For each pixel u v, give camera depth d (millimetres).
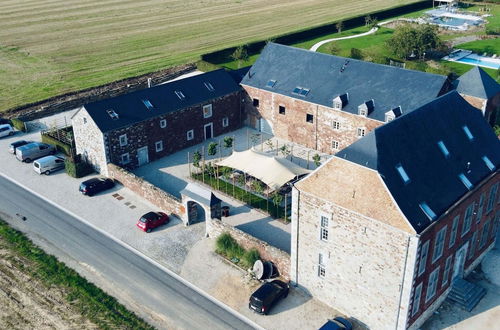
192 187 51031
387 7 146000
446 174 39812
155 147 66000
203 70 101188
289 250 48188
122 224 53031
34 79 96000
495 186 45094
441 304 42438
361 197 36500
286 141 71688
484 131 45625
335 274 40312
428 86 59656
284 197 57219
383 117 60469
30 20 135875
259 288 41812
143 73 98688
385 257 36500
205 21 135875
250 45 109625
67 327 39688
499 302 42438
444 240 38938
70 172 62812
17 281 44688
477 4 148375
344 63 67062
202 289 43906
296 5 152875
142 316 40906
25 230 51969
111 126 60188
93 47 115062
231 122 74812
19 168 65188
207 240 50250
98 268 46406
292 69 70875
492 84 58406
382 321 38562
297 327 39781
